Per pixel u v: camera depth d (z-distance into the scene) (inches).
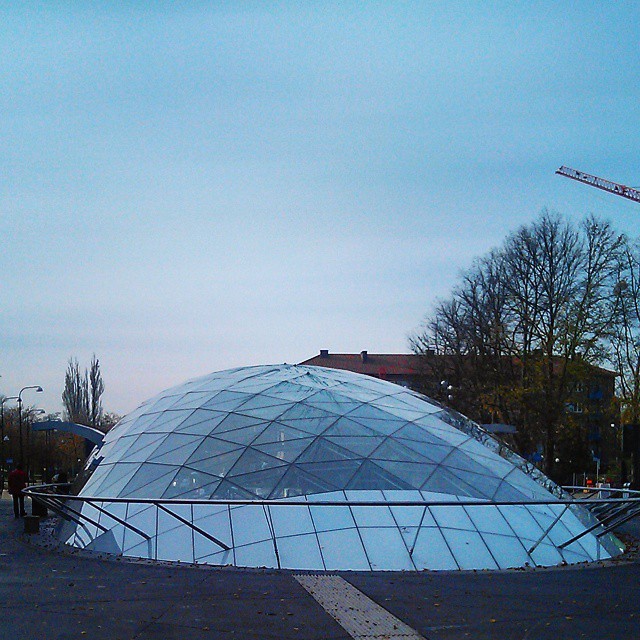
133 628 342.0
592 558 636.7
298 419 730.8
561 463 2096.5
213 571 520.7
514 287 1704.0
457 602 412.5
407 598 422.9
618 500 620.7
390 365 3597.4
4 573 502.0
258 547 571.5
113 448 809.5
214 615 370.3
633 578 513.7
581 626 353.7
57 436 3479.3
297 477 648.4
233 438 710.5
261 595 426.0
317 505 562.3
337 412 746.2
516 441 1712.6
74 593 428.1
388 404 795.4
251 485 644.1
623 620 367.9
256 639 323.6
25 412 3009.4
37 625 347.6
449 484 666.8
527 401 1622.8
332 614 375.2
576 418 1685.5
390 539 580.7
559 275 1652.3
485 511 636.1
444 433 762.8
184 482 667.4
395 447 700.7
